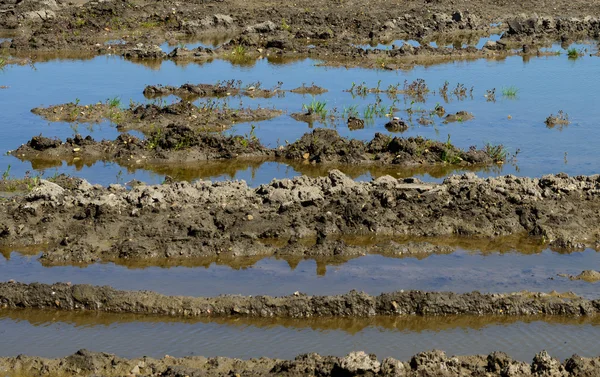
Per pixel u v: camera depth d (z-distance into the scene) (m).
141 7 74.31
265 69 56.00
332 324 24.17
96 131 42.28
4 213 30.44
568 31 68.94
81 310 25.02
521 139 41.31
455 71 55.69
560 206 31.23
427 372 20.08
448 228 30.16
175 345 22.98
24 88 50.56
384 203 31.16
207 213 30.22
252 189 32.16
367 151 39.06
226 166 37.75
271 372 20.45
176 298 25.06
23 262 28.09
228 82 50.72
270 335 23.55
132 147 39.03
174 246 28.53
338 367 20.11
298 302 24.58
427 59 59.22
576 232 30.00
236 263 28.06
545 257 28.67
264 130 42.50
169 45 63.91
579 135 41.94
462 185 32.09
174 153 38.62
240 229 29.53
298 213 30.52
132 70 55.53
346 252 28.39
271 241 29.55
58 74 54.25
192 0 79.31
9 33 66.44
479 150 38.75
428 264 28.06
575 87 51.50
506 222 30.38
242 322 24.27
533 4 80.88
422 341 23.22
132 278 27.00
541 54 61.25
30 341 23.36
